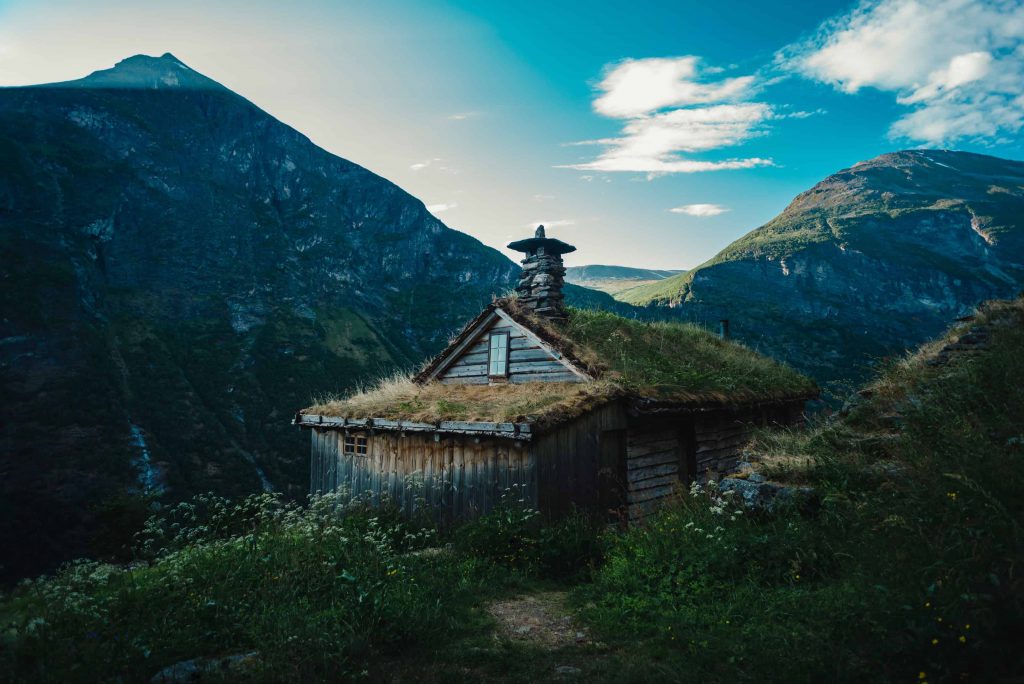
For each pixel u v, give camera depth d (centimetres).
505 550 715
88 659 392
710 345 1474
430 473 986
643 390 962
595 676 371
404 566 587
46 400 9900
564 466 873
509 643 436
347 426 1112
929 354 729
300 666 380
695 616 423
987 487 390
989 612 294
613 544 695
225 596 494
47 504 7881
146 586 521
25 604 550
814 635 335
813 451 591
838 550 435
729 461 1212
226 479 10062
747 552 488
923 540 371
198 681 374
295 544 601
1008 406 517
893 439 554
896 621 317
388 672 390
